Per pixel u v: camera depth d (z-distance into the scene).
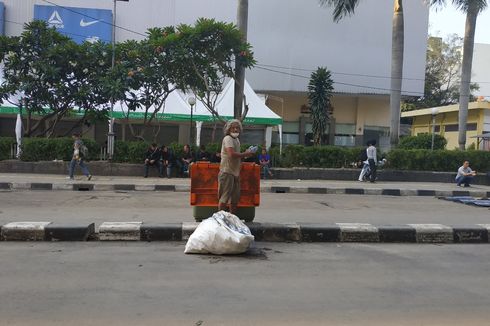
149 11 31.78
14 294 4.77
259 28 32.19
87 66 19.98
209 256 6.50
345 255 6.84
